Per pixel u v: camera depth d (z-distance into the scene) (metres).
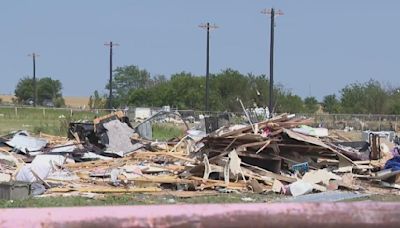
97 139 48.84
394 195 29.64
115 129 48.81
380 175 32.84
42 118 111.00
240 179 31.61
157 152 44.88
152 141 54.56
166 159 42.16
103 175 33.25
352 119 104.19
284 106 173.12
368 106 185.50
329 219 3.41
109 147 47.69
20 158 40.78
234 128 35.59
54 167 34.25
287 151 34.53
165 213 3.24
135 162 40.62
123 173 32.38
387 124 100.12
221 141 34.38
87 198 25.86
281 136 34.31
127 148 47.94
